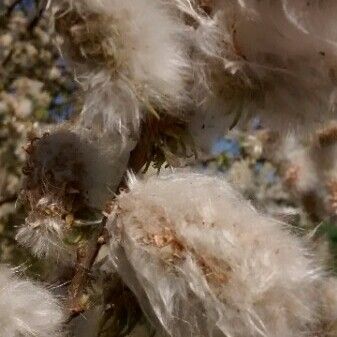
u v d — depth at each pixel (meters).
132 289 0.11
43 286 0.12
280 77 0.10
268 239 0.10
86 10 0.10
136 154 0.11
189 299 0.10
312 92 0.10
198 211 0.10
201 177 0.11
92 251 0.11
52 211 0.12
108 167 0.12
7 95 0.31
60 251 0.12
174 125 0.11
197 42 0.10
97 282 0.11
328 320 0.10
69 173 0.12
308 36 0.10
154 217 0.10
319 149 0.19
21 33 0.31
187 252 0.10
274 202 0.23
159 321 0.10
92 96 0.10
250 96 0.10
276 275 0.09
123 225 0.10
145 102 0.10
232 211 0.10
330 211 0.19
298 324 0.10
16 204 0.15
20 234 0.12
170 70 0.10
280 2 0.10
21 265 0.12
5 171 0.27
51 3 0.10
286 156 0.23
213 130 0.11
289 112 0.10
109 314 0.11
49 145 0.12
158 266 0.10
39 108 0.30
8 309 0.11
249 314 0.09
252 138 0.25
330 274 0.11
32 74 0.31
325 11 0.10
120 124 0.11
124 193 0.11
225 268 0.10
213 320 0.10
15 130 0.29
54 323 0.11
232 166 0.27
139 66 0.10
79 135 0.12
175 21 0.10
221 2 0.10
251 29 0.10
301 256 0.10
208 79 0.10
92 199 0.12
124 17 0.10
